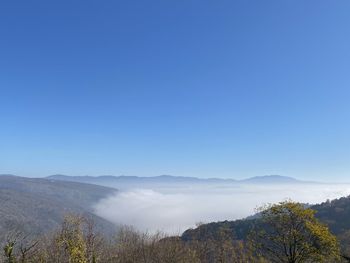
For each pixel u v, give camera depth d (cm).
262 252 3612
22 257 2370
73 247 2758
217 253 4631
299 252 3331
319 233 3234
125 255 4856
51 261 2706
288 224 3409
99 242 3250
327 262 3309
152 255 5047
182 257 4997
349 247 3769
